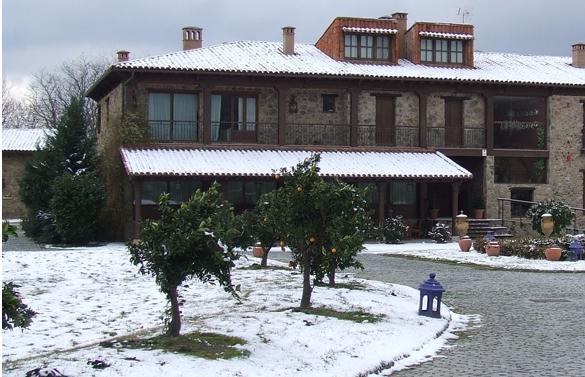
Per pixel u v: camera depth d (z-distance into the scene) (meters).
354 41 38.12
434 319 13.35
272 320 11.99
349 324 12.16
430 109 37.25
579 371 9.84
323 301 14.12
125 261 22.25
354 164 33.75
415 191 37.28
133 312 14.07
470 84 36.94
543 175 38.78
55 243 30.98
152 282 18.00
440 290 13.58
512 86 37.56
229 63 34.69
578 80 38.56
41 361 9.15
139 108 33.59
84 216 30.20
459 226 34.09
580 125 39.09
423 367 10.15
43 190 32.91
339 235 13.19
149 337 10.65
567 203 38.75
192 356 9.34
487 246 26.75
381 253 28.44
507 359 10.60
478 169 38.09
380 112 36.84
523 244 26.55
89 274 19.44
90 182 30.66
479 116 37.94
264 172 31.64
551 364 10.27
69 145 33.56
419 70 37.50
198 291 16.22
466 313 14.80
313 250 13.34
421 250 29.16
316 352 10.17
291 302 14.10
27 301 15.21
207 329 11.14
